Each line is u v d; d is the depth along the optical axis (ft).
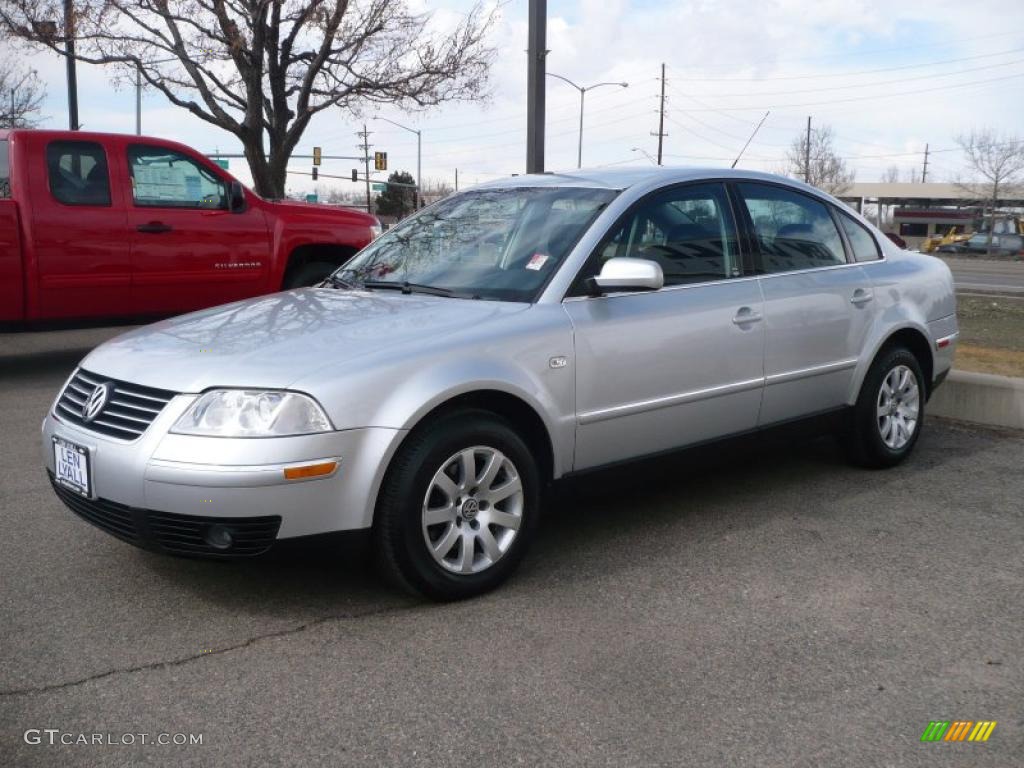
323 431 11.43
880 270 18.56
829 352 17.24
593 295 14.06
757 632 11.82
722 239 16.06
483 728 9.71
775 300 16.26
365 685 10.54
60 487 13.10
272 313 14.08
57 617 12.22
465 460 12.48
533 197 16.01
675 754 9.28
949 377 22.77
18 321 26.63
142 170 28.22
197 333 13.32
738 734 9.62
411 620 12.12
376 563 12.37
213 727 9.74
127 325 28.58
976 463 19.25
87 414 12.60
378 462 11.73
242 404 11.44
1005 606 12.60
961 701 10.27
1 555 14.30
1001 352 32.58
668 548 14.62
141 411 11.99
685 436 15.23
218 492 11.21
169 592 12.98
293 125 50.78
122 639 11.62
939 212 232.53
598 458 14.17
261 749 9.37
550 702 10.19
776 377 16.31
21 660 11.10
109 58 48.75
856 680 10.68
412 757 9.23
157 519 11.57
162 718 9.90
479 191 17.22
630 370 14.23
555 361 13.37
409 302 14.15
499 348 12.87
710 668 10.92
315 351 12.17
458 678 10.68
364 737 9.57
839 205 18.57
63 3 47.26
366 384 11.76
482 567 12.77
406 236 16.83
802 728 9.73
